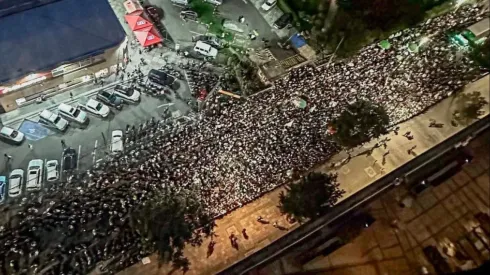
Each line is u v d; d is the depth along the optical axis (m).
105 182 46.56
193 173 47.28
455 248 49.25
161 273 44.97
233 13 61.03
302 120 50.59
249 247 46.94
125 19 58.62
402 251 48.75
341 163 51.31
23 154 50.09
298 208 46.59
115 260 44.47
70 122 52.38
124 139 50.97
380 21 57.81
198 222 46.41
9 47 52.50
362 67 54.06
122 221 45.09
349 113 50.41
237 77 55.00
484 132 55.72
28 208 45.75
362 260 47.94
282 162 49.22
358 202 49.56
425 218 50.59
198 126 50.03
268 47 58.47
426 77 54.66
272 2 61.25
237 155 48.44
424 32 57.44
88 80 55.03
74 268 43.59
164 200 45.44
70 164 49.09
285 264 46.91
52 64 52.12
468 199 51.97
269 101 51.47
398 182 51.38
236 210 48.06
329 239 48.34
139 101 54.00
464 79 55.94
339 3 58.59
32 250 43.66
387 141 53.19
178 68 56.50
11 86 51.06
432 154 52.75
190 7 60.75
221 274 45.19
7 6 54.81
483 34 58.47
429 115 54.91
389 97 53.25
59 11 55.56
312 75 53.47
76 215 45.12
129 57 56.69
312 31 59.16
